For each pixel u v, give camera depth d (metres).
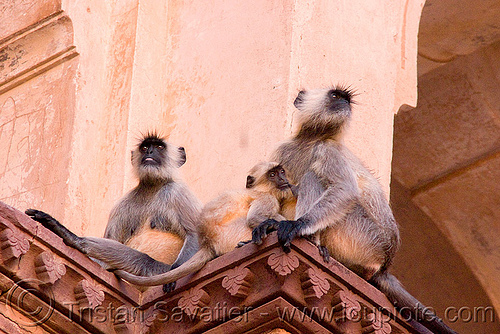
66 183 12.74
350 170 10.55
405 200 18.14
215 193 12.46
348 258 10.32
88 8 13.88
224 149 12.70
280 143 11.33
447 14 16.75
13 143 13.55
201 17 13.97
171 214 11.53
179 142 13.20
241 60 13.15
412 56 14.24
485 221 17.70
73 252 9.59
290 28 12.88
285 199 10.58
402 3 14.42
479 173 17.48
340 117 11.16
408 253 17.89
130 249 10.47
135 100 13.39
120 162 13.01
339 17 13.43
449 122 17.78
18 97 13.87
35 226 9.34
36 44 13.92
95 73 13.62
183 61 13.79
